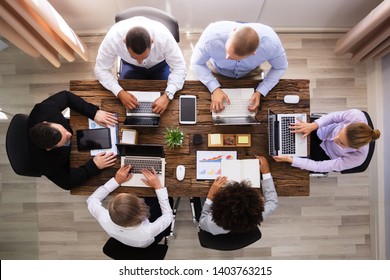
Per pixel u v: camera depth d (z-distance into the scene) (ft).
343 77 9.35
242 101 6.52
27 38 6.93
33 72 9.05
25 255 8.89
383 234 8.93
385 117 8.83
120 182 6.41
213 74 7.34
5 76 8.64
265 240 9.23
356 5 8.17
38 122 6.28
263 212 5.86
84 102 6.53
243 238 5.87
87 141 6.55
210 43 5.89
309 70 9.32
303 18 8.75
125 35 5.75
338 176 9.28
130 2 7.84
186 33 9.25
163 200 6.35
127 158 6.51
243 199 5.14
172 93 6.48
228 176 6.47
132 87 6.69
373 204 9.18
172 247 9.09
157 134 6.69
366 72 9.35
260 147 6.69
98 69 6.50
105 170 6.61
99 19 8.58
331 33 9.35
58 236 9.12
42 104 6.42
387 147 8.73
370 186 9.28
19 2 5.80
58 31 6.89
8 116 8.54
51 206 9.09
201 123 6.68
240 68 6.68
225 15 8.43
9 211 8.61
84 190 6.61
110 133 6.56
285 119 6.43
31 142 6.33
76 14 8.32
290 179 6.63
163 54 6.37
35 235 9.09
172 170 6.59
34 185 9.03
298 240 9.27
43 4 6.14
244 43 4.99
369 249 9.31
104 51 6.16
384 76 8.80
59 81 9.13
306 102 6.71
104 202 8.96
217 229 5.78
